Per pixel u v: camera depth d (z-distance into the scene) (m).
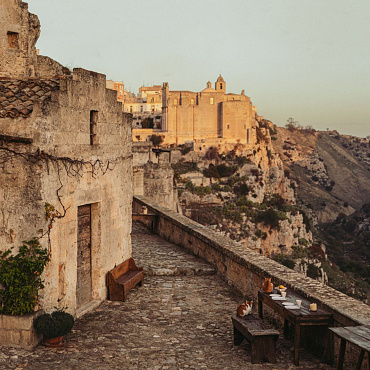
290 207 134.00
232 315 9.27
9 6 11.38
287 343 9.31
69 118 9.83
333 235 160.12
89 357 8.52
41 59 12.84
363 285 108.50
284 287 9.56
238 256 12.85
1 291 8.83
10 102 9.38
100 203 11.45
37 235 8.84
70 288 10.07
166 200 36.72
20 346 8.70
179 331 10.05
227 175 137.12
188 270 14.90
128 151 13.28
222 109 156.00
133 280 12.61
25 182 8.84
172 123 157.25
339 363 7.17
